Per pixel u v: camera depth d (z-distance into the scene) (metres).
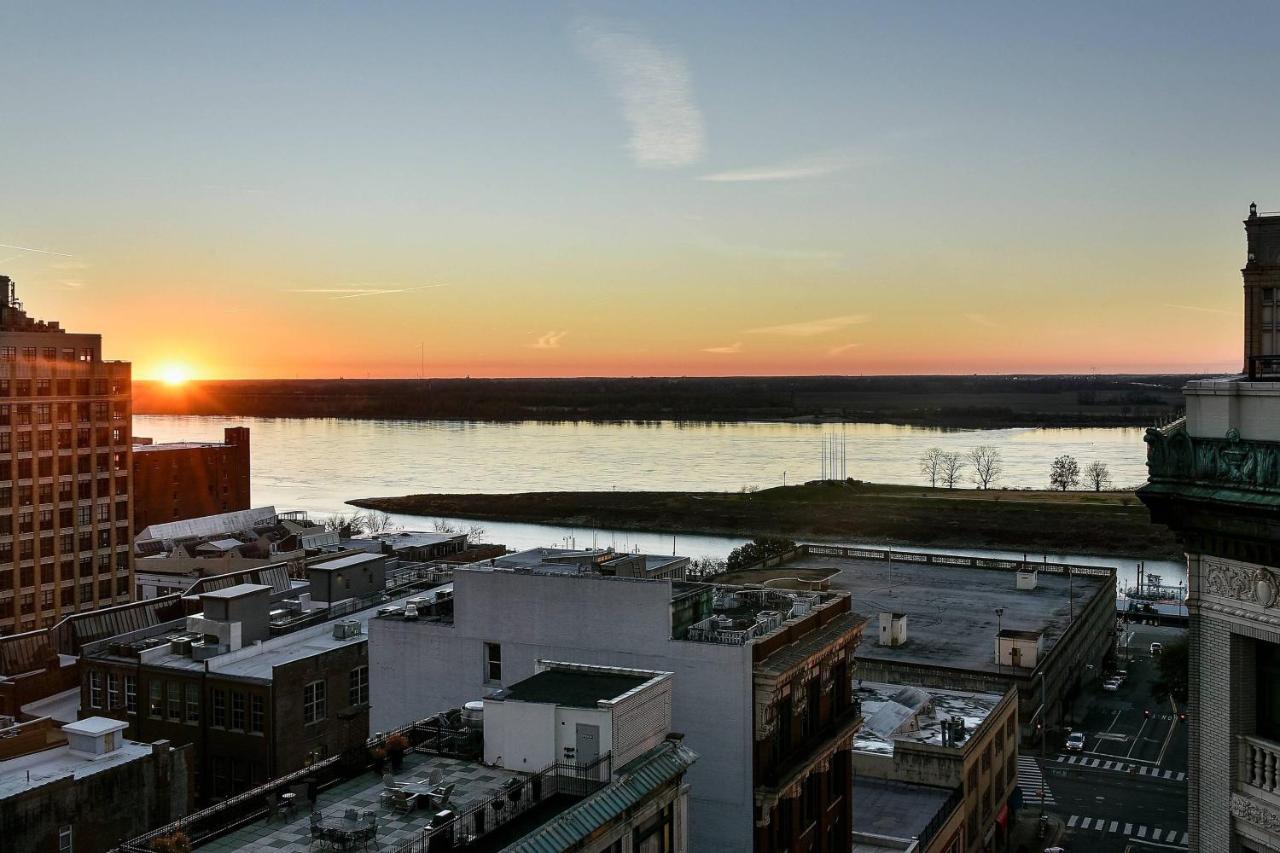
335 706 88.38
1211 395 31.05
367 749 45.88
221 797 84.62
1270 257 32.28
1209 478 30.44
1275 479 28.92
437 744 48.38
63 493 160.62
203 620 91.69
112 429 167.38
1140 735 132.50
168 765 70.25
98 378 165.25
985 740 90.38
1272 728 30.02
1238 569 30.17
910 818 76.25
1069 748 126.56
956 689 116.31
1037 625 142.50
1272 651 29.98
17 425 154.50
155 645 93.25
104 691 90.44
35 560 156.88
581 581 59.88
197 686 85.88
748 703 54.19
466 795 42.62
